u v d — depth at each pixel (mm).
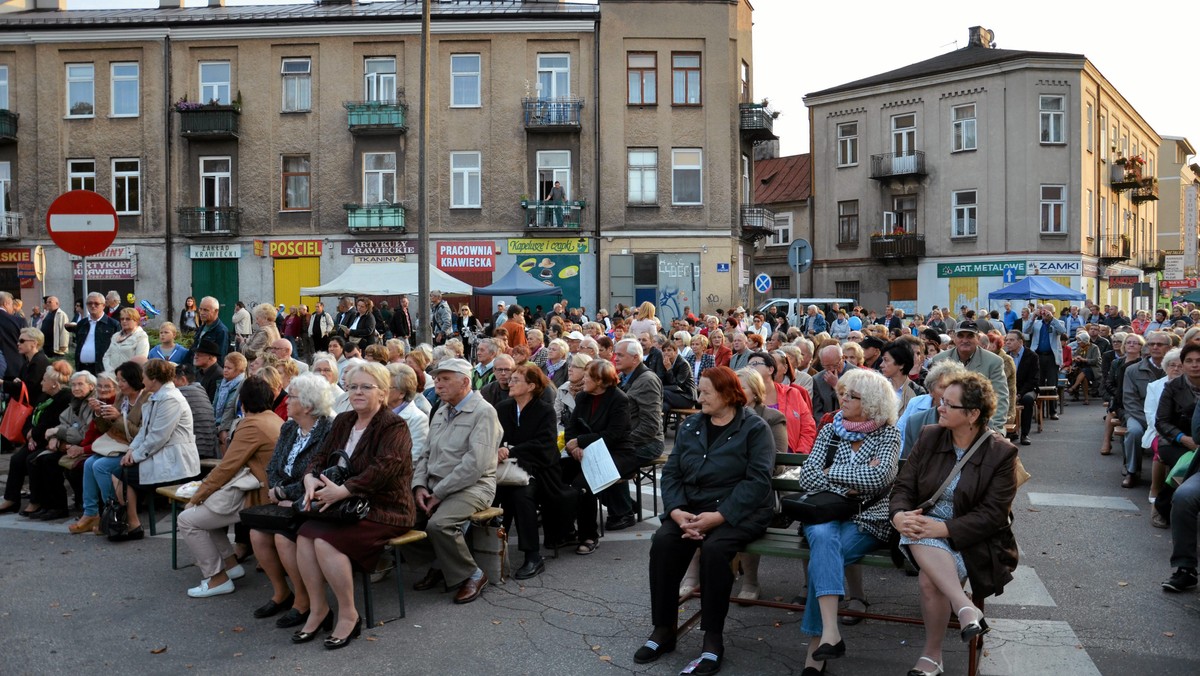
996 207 40125
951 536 5316
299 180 33875
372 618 6336
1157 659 5617
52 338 16625
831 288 45531
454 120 33531
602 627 6336
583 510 8320
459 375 7191
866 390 6000
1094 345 21281
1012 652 5730
